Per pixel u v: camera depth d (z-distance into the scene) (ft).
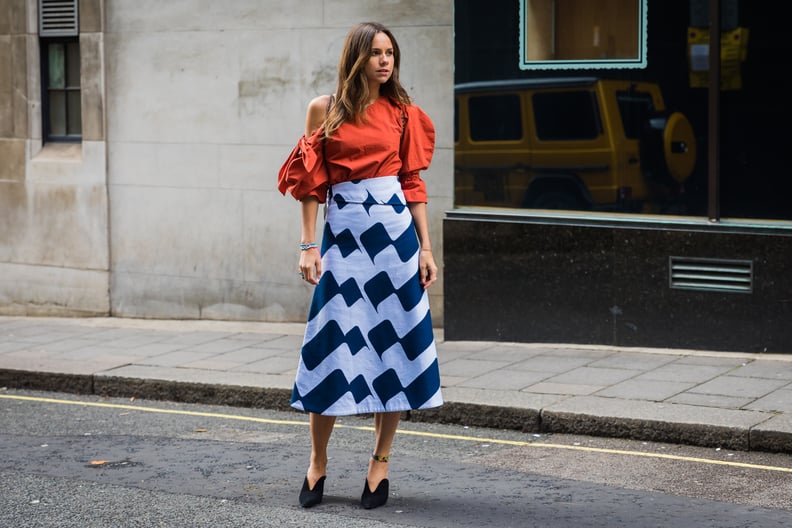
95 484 19.63
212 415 25.43
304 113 33.40
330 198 17.46
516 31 29.30
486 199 30.14
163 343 31.89
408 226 17.43
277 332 33.01
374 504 17.85
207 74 34.58
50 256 37.73
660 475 19.52
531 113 29.32
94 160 36.58
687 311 27.73
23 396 27.96
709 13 26.96
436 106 31.42
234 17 34.04
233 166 34.50
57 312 37.81
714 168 27.20
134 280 36.42
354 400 17.31
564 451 21.40
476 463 20.67
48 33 37.04
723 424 21.17
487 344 29.84
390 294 17.31
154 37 35.24
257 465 20.80
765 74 26.55
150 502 18.44
